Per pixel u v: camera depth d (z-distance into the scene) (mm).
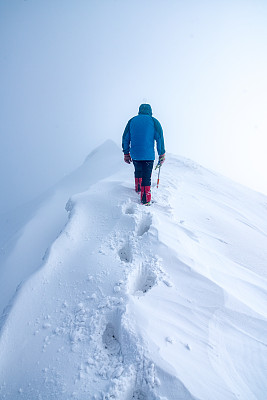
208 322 1957
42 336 1783
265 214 5664
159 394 1398
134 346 1604
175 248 2633
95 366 1559
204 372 1552
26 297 2041
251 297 2422
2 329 1797
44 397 1430
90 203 3564
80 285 2174
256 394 1502
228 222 4328
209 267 2652
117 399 1366
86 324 1818
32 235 4684
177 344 1687
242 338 1886
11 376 1573
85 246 2717
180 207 4176
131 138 3646
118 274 2246
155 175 5609
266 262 3336
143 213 3252
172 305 2027
